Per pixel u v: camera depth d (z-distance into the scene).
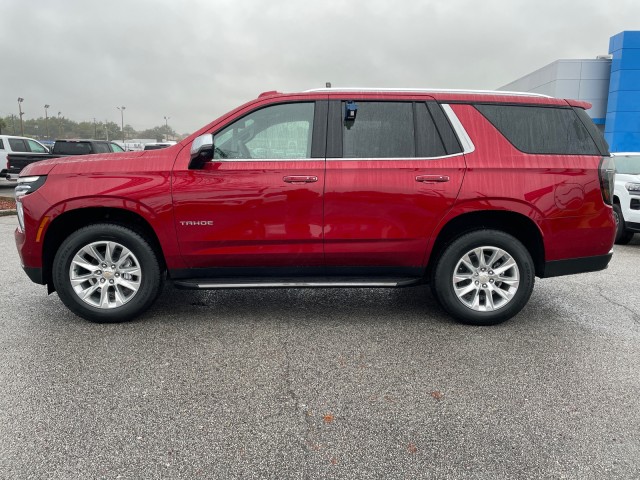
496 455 2.43
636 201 8.23
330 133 4.01
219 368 3.37
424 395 3.02
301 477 2.26
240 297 5.04
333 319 4.38
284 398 2.97
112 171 3.92
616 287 5.57
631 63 21.53
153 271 4.09
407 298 5.05
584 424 2.69
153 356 3.55
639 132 21.98
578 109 4.16
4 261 6.55
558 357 3.58
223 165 3.92
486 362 3.49
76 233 3.97
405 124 4.05
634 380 3.22
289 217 3.96
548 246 4.07
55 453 2.41
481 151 4.02
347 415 2.79
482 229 4.10
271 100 4.03
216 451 2.44
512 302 4.14
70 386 3.08
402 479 2.25
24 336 3.89
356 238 4.02
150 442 2.51
